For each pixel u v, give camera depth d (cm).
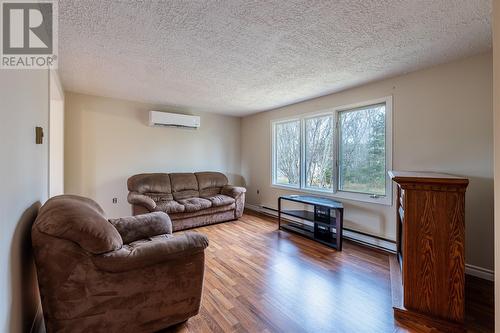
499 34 99
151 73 298
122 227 213
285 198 391
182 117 479
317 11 173
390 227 308
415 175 202
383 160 322
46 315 130
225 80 321
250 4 166
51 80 238
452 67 257
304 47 228
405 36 208
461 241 164
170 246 156
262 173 527
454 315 166
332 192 379
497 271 101
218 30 199
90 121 400
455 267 166
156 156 470
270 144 506
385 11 173
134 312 146
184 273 163
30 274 145
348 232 354
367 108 340
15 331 115
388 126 310
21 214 126
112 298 140
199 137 525
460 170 251
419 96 282
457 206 165
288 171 474
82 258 133
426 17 181
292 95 391
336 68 279
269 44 223
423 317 171
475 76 243
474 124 243
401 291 203
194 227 406
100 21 185
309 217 368
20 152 123
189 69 284
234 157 580
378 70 284
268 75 302
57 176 337
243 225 422
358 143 352
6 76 103
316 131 416
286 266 260
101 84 343
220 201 434
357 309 186
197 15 178
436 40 215
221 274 241
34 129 155
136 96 406
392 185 306
